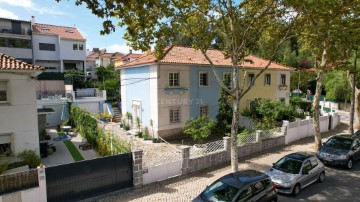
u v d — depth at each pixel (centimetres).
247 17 1302
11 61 1370
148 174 1180
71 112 2594
